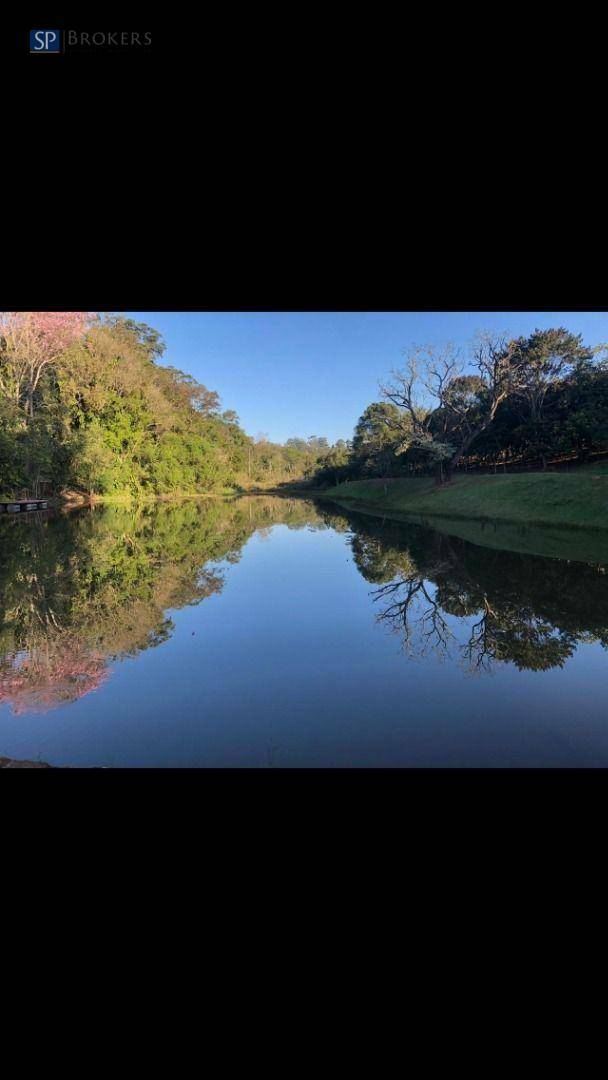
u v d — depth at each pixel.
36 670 5.62
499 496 23.14
